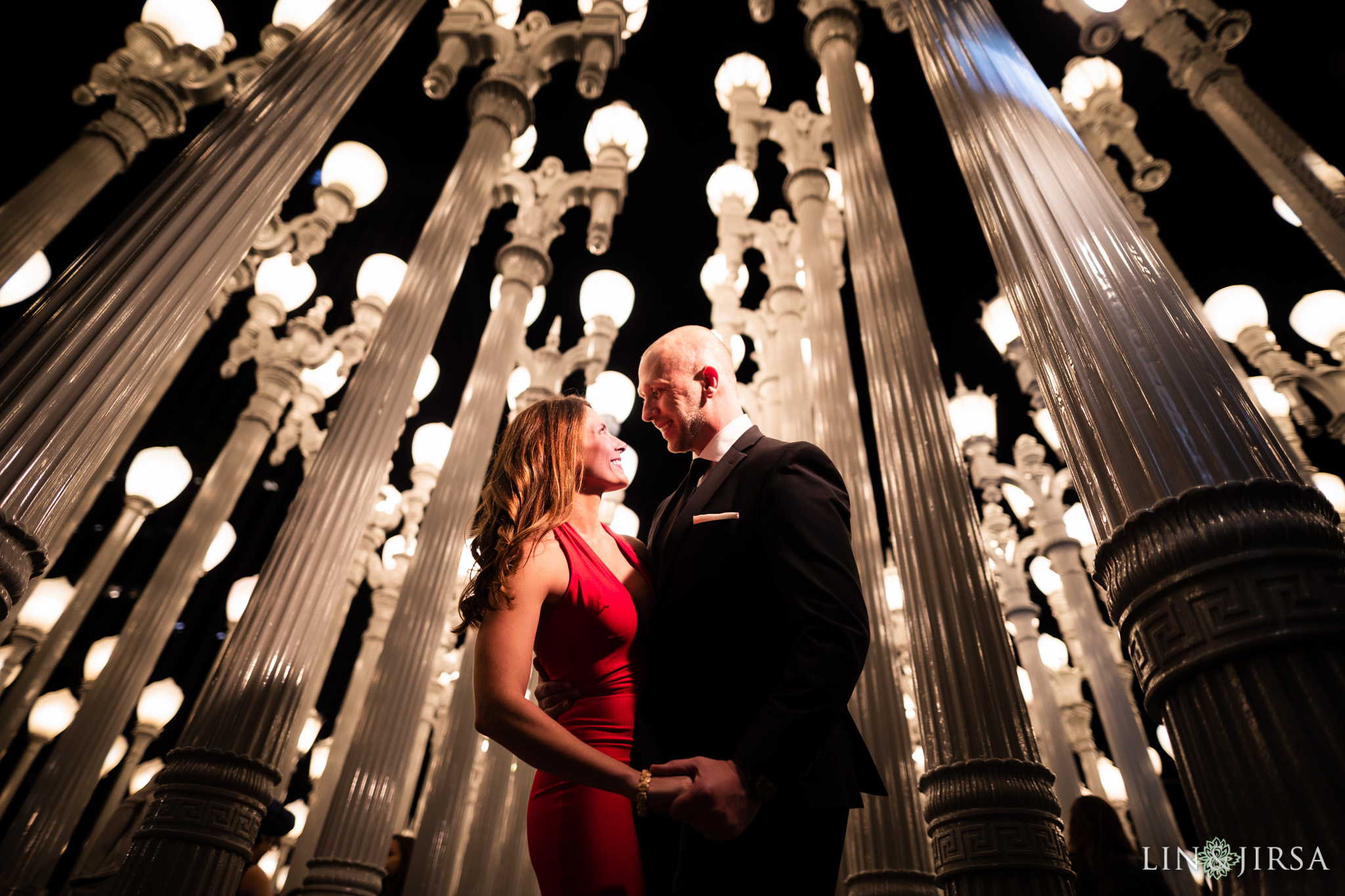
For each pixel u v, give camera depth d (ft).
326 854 13.43
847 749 5.28
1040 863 8.07
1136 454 5.98
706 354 6.78
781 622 5.14
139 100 15.65
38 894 17.33
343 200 20.86
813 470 5.53
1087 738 28.84
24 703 19.77
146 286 8.94
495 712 4.35
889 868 11.26
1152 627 5.42
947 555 10.34
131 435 22.34
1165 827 20.95
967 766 8.77
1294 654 4.81
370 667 26.02
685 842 4.73
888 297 13.48
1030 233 7.77
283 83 12.39
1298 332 20.24
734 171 25.75
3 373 7.57
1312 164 15.80
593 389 21.99
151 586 21.20
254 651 11.10
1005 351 25.72
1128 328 6.57
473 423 19.54
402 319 16.19
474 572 5.09
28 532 6.93
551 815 4.95
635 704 5.18
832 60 19.12
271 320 22.62
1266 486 5.39
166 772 9.87
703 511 5.72
